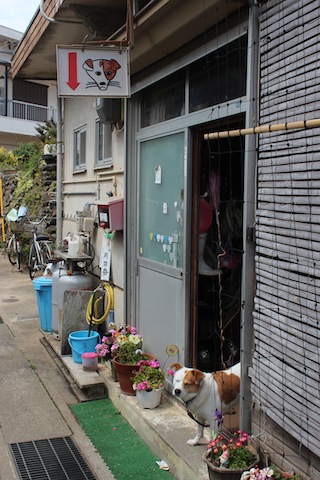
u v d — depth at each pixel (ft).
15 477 10.43
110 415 13.28
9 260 39.45
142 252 14.92
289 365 7.69
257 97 8.66
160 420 11.73
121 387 13.52
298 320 7.48
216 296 13.17
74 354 15.99
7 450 11.51
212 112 10.47
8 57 64.08
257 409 8.82
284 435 8.08
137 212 15.14
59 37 17.65
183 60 11.73
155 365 12.87
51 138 42.29
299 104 7.44
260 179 8.43
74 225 22.59
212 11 9.48
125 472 10.52
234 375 9.86
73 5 14.52
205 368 13.06
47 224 32.45
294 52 7.52
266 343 8.29
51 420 13.00
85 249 20.24
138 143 14.96
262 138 8.34
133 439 11.97
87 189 20.77
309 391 7.22
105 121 16.35
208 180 12.79
